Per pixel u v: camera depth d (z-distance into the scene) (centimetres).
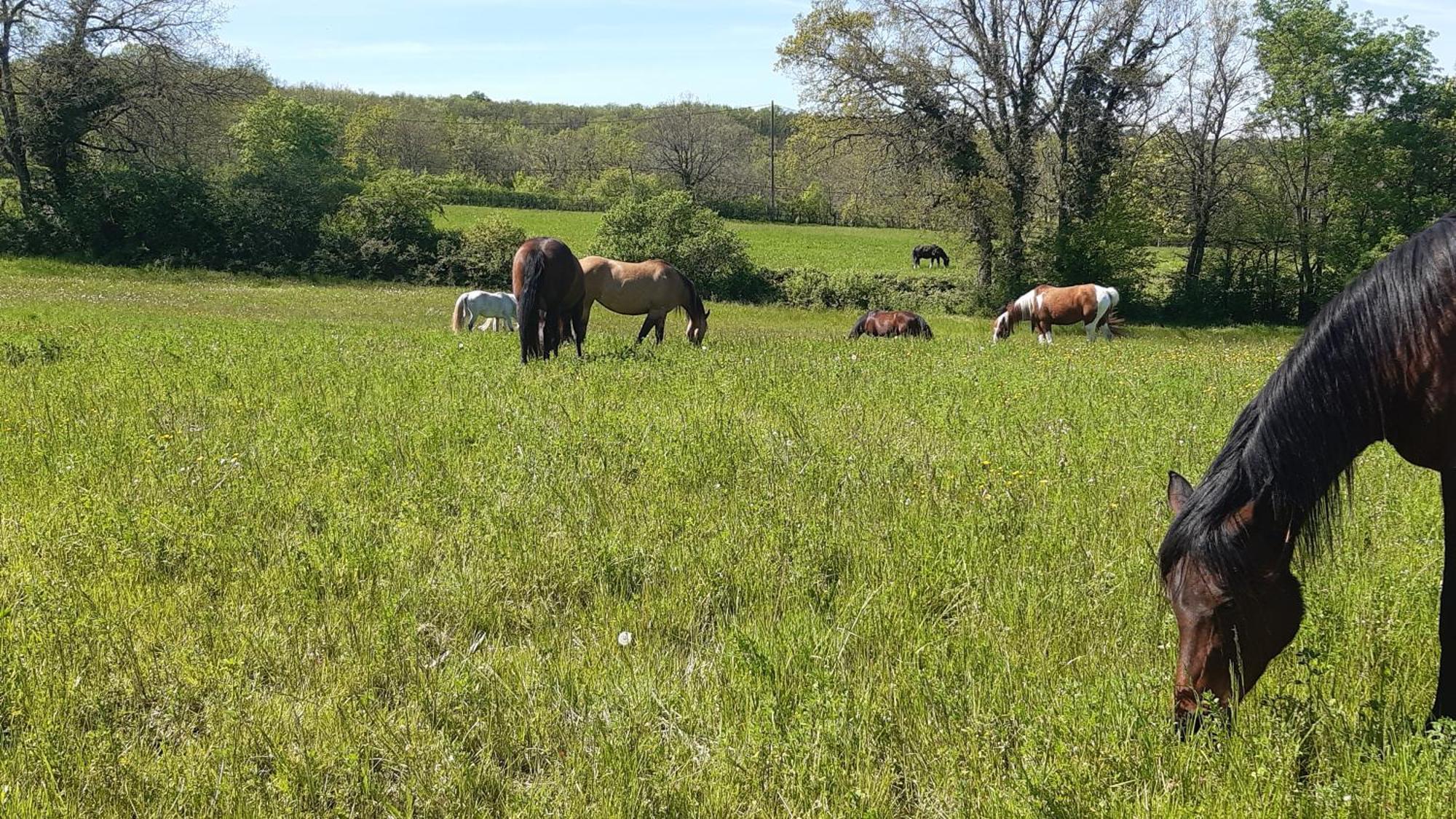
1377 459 717
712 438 742
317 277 4228
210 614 444
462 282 4434
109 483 618
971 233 4153
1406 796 298
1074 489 630
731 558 511
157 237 4256
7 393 907
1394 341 324
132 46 4178
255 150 5900
